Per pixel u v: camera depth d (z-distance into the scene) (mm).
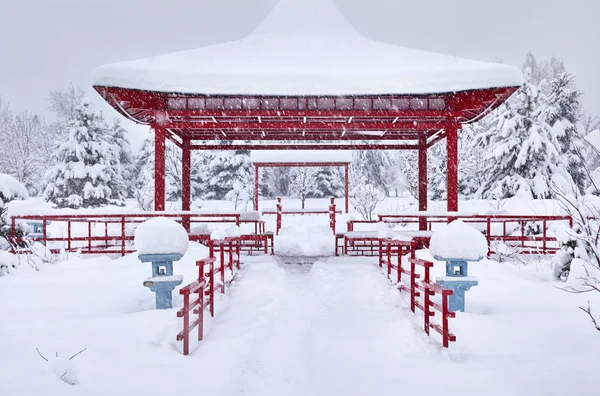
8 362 3949
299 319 6922
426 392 4141
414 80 10922
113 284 8289
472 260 6668
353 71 11266
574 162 25672
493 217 11656
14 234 11578
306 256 13133
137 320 5898
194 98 11789
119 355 4695
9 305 7000
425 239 11859
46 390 3568
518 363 4699
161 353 4883
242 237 11977
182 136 15578
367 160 47562
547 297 7508
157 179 12016
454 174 12062
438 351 5180
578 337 5422
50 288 8031
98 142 33094
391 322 6312
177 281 6656
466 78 10797
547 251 12188
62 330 5434
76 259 10773
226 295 7844
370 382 4434
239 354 5094
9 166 44250
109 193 32250
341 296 7785
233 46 13133
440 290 5309
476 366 4715
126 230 16250
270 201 41844
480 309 7035
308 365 5035
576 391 3971
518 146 25422
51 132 51344
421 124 12133
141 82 10609
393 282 8586
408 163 30219
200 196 43094
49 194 31875
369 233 12031
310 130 15102
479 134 28016
